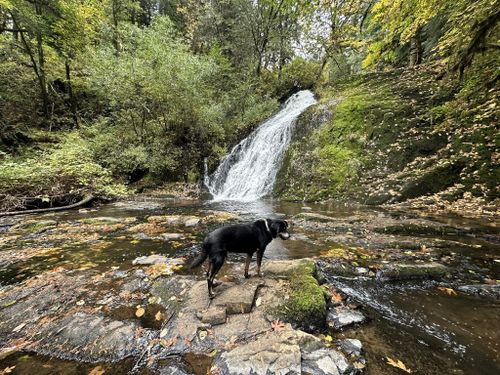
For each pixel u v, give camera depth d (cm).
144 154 1333
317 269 353
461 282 350
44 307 283
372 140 1096
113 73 1295
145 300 292
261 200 1103
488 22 611
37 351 221
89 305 284
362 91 1416
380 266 381
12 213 791
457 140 932
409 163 967
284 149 1304
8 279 361
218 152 1563
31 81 1681
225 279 338
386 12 829
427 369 201
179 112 1466
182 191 1334
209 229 615
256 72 2103
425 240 501
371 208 830
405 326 257
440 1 726
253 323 239
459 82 992
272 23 2034
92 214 811
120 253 455
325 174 1088
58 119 1650
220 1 2194
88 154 1226
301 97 1833
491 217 665
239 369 190
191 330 233
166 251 465
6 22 1560
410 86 1255
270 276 335
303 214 714
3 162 1022
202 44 2412
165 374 192
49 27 1529
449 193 819
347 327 252
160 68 1334
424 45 1641
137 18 2575
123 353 216
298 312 253
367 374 193
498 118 895
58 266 399
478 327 257
